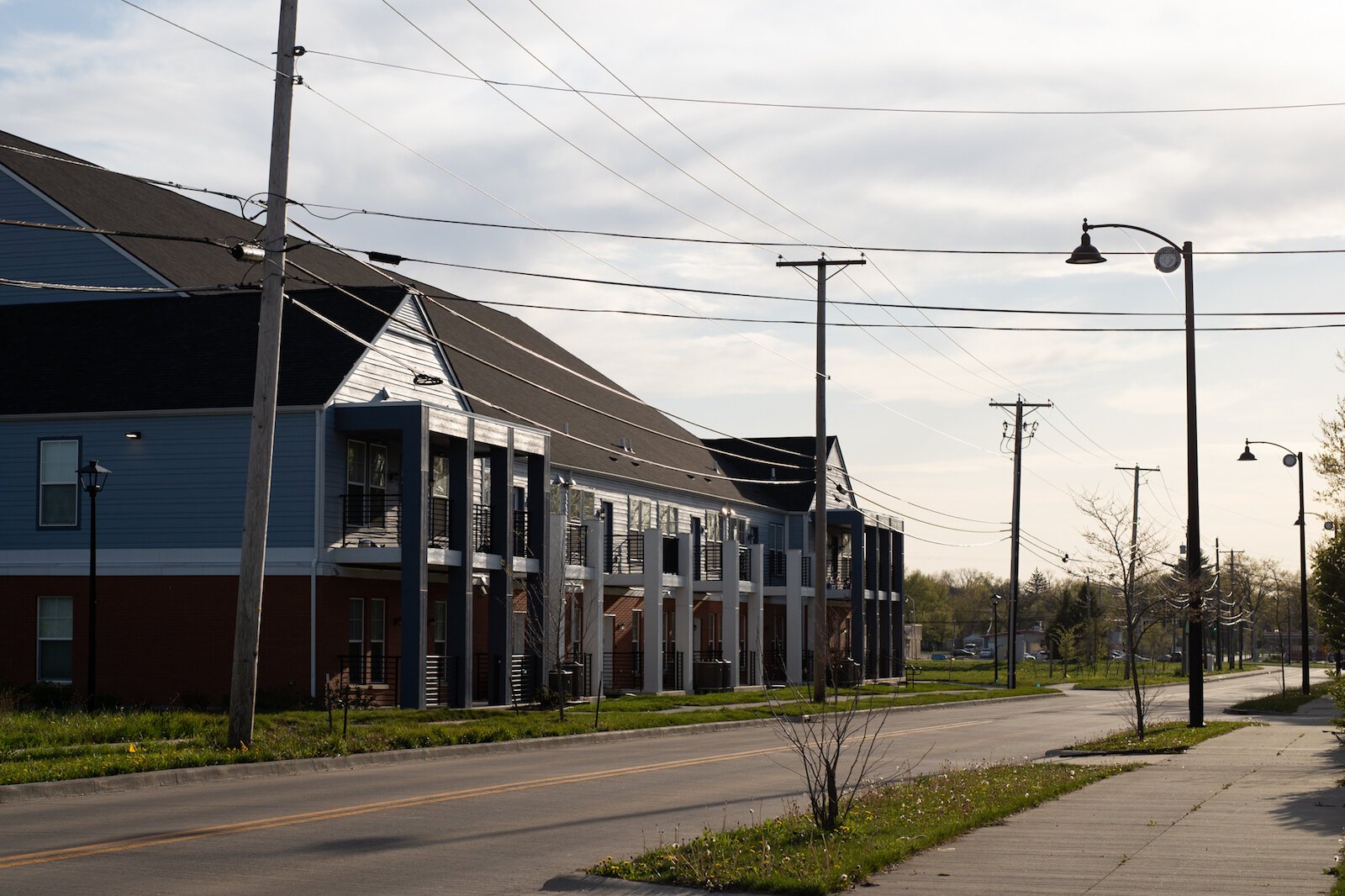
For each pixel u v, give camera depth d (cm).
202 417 4534
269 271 3039
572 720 4272
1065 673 12362
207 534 4503
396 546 4503
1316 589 6144
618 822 2066
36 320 5066
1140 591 5522
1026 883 1473
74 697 4344
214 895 1423
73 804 2245
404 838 1858
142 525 4556
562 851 1759
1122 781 2597
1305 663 8356
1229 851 1677
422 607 4403
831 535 9306
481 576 5000
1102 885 1452
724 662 6844
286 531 4438
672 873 1519
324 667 4388
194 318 4922
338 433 4541
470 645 4647
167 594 4509
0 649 4625
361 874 1570
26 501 4647
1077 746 3619
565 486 6106
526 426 5878
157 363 4722
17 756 2681
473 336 6725
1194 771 2825
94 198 5409
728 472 8912
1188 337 4472
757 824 2008
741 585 7400
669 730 4453
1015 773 2681
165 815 2070
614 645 6638
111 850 1709
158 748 2905
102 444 4612
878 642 9294
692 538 6819
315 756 3030
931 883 1474
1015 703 7275
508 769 2992
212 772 2719
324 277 5944
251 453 3045
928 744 3969
